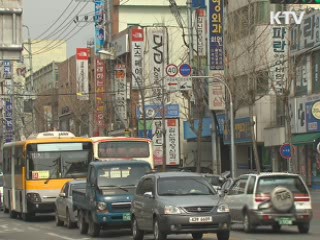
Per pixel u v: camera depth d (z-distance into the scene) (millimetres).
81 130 171375
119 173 49688
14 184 70438
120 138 68125
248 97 90500
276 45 89688
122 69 135250
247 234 47438
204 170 104125
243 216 48969
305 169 92000
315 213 66875
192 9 110062
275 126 96375
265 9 97812
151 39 131250
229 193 51938
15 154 69812
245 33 97875
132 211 45469
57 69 198875
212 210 40000
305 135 88750
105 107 150125
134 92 134625
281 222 47031
